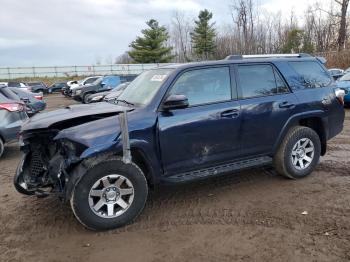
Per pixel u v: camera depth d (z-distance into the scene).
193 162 4.61
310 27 47.09
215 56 58.66
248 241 3.73
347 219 4.10
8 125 7.88
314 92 5.57
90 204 4.00
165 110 4.39
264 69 5.23
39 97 13.69
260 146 5.11
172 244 3.76
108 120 4.18
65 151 4.06
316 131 5.82
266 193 5.02
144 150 4.25
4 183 6.09
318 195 4.86
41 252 3.73
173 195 5.07
